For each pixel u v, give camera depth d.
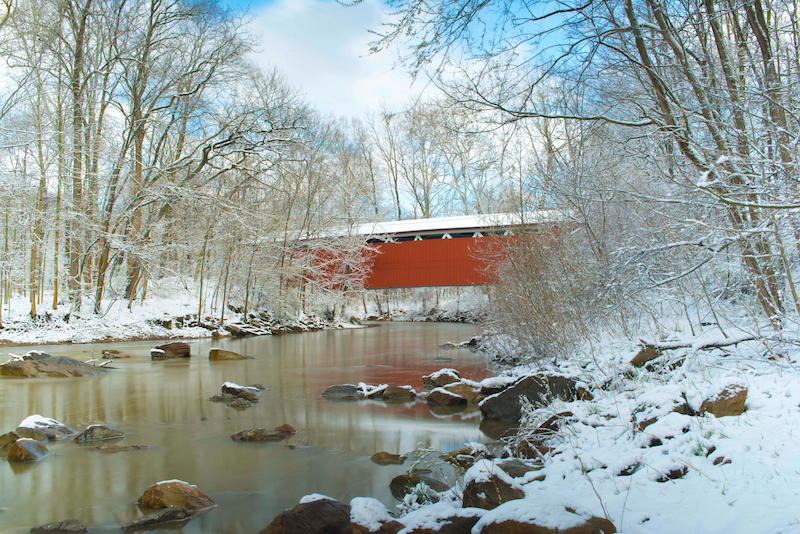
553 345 9.38
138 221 21.02
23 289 19.89
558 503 2.90
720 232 5.52
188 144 21.88
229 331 22.14
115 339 18.02
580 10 3.96
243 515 4.03
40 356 11.71
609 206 8.84
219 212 20.23
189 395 8.95
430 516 3.10
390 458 5.41
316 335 23.28
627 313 8.52
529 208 11.45
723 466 3.36
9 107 15.26
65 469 5.11
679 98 4.86
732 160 4.36
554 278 9.43
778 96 4.95
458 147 20.17
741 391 4.40
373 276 28.34
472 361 13.37
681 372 5.84
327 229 28.19
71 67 18.56
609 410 5.36
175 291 23.86
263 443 6.05
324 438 6.27
